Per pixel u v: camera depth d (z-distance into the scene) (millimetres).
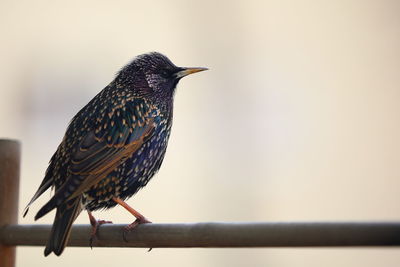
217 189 11844
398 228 3551
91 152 5766
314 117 12500
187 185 11766
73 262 10758
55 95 12531
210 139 12117
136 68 6594
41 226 5191
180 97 12281
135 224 4938
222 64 12633
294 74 12695
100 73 12609
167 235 4570
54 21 12812
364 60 12695
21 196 11672
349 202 11820
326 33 12836
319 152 12195
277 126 12398
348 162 12242
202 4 12742
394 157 12078
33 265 10727
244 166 12062
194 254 10930
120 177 6035
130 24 12758
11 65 12617
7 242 5324
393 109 12484
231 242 4168
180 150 11992
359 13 12844
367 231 3621
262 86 12602
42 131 12320
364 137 12289
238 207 11781
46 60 12680
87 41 12727
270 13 12875
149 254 10844
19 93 12508
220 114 12367
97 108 6164
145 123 6223
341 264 11023
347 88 12609
